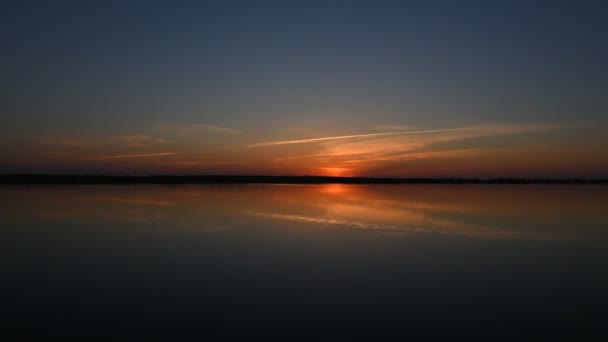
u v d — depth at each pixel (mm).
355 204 41500
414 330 10164
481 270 15586
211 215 31547
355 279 14367
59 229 24656
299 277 14547
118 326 10320
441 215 31750
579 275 14961
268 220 28578
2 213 32750
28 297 12484
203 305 11797
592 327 10398
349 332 10047
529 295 12789
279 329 10180
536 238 22094
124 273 15086
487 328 10320
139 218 29625
